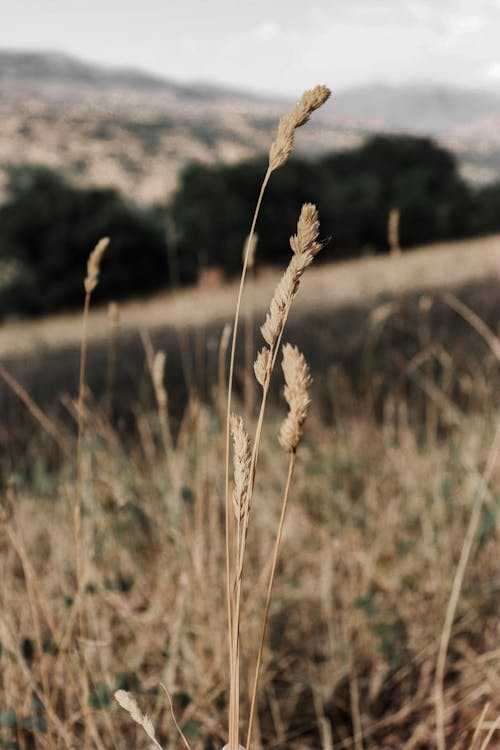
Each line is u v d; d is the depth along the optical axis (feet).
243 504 2.29
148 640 6.61
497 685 5.95
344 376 12.69
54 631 4.98
